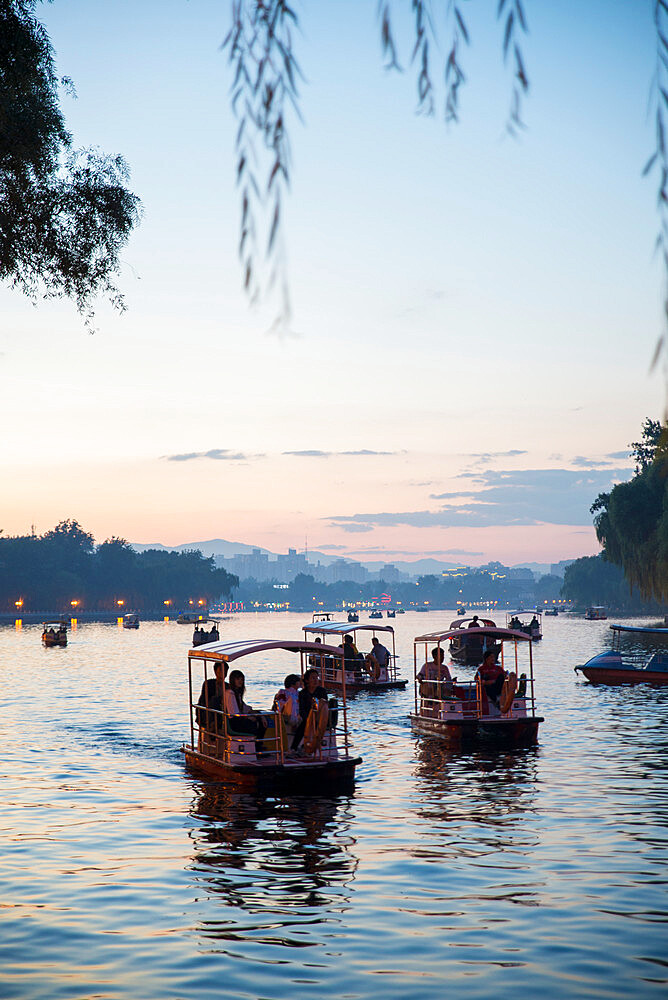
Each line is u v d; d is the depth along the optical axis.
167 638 120.44
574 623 170.38
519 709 25.55
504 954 9.44
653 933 9.99
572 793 18.08
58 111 14.29
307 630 42.91
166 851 13.99
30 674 55.31
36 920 10.75
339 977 8.87
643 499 82.25
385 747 24.58
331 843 14.34
